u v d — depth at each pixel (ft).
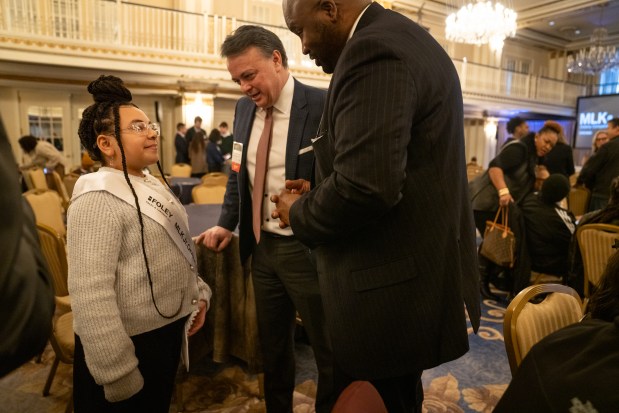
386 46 2.84
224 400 6.66
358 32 3.08
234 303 6.72
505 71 43.34
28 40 23.25
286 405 5.70
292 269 5.10
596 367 1.95
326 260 3.47
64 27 25.48
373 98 2.79
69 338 5.93
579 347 2.10
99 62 25.40
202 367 7.60
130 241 3.65
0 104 29.89
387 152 2.73
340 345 3.45
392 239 3.16
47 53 23.86
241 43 4.60
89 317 3.35
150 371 3.90
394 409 3.64
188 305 4.20
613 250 7.28
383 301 3.21
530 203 10.09
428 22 42.34
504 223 10.09
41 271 1.51
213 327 6.82
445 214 3.16
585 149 48.19
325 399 5.19
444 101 3.09
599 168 13.96
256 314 5.96
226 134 31.37
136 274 3.68
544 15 41.75
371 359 3.32
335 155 3.29
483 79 41.70
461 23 27.61
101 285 3.40
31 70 25.86
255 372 6.60
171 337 4.09
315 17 3.33
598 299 2.50
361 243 3.24
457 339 3.28
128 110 3.77
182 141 29.91
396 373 3.31
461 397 6.80
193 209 9.84
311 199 3.22
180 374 6.29
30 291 1.37
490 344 8.66
